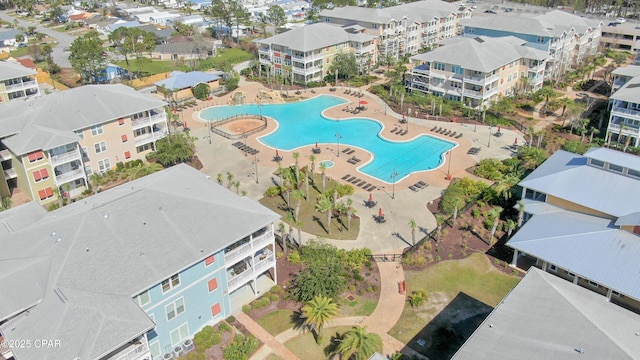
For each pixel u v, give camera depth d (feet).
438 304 155.84
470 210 204.33
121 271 130.52
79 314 116.57
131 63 448.24
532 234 169.07
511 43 350.02
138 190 155.53
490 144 268.21
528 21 376.48
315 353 139.03
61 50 502.38
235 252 148.66
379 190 224.12
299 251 177.37
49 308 119.14
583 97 333.42
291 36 383.04
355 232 192.85
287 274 169.58
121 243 137.08
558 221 174.81
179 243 140.77
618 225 162.20
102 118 233.76
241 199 165.07
